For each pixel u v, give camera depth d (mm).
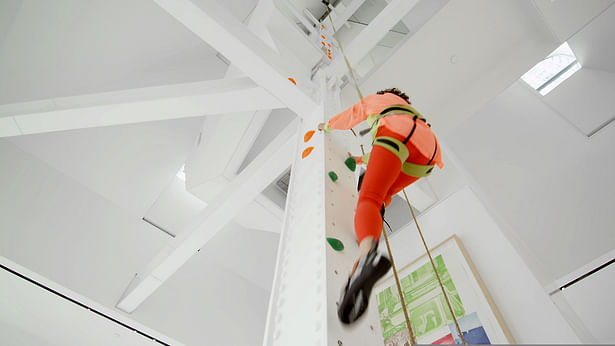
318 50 3248
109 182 4227
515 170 4215
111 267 3707
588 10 3010
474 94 3547
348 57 3018
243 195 3109
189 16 2090
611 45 4496
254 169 3072
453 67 3441
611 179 3439
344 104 3348
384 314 2352
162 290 4027
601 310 2668
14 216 3348
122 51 3758
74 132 4004
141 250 4074
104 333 3801
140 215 4402
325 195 1376
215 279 4637
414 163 1253
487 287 1947
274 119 4582
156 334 3711
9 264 3117
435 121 3666
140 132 4355
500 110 5141
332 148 1742
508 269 1911
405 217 3260
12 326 3852
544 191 3799
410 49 3289
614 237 3018
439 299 2131
